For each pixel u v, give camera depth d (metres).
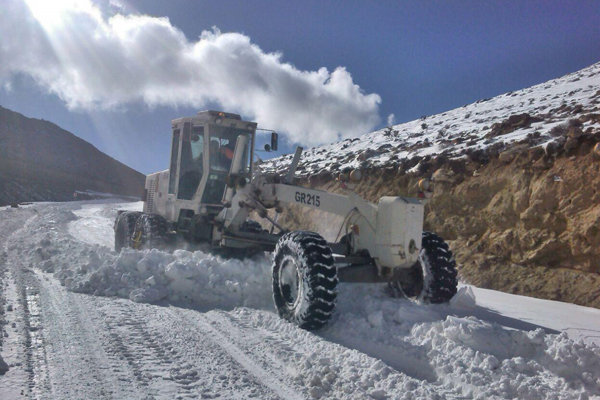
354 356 3.88
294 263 4.82
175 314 5.12
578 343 3.86
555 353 3.79
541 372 3.66
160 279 5.96
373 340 4.33
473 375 3.51
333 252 5.55
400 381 3.44
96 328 4.45
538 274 7.48
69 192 56.72
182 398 3.09
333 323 4.82
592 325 5.28
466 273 8.32
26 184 51.66
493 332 4.13
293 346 4.23
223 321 4.91
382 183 12.12
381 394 3.24
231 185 6.82
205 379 3.43
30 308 5.00
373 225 5.20
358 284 5.86
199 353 3.94
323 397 3.21
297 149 6.96
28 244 9.70
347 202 5.50
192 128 8.28
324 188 13.71
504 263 8.12
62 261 7.17
